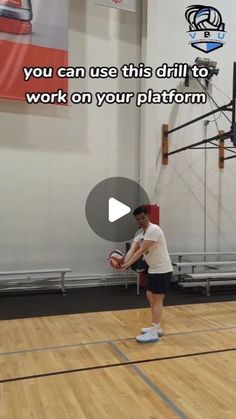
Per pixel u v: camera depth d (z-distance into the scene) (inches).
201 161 279.1
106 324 167.3
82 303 206.2
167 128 267.7
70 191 247.4
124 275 257.9
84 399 100.0
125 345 140.7
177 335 152.5
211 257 282.2
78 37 248.5
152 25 256.1
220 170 284.2
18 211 236.2
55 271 225.9
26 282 236.7
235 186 286.0
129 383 109.6
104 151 255.3
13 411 93.8
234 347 139.3
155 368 120.2
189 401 99.4
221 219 285.0
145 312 187.8
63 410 94.3
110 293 230.7
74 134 248.1
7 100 232.5
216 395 102.8
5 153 233.1
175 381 111.1
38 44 234.4
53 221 243.9
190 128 275.7
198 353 133.1
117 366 121.5
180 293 231.3
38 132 239.9
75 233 248.7
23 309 193.3
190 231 276.2
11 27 227.9
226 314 184.5
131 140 261.7
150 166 259.0
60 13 238.5
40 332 156.1
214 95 281.4
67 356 129.7
